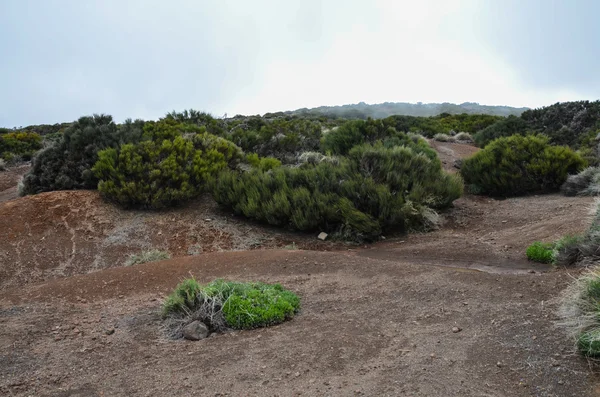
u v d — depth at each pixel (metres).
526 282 5.29
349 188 10.61
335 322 4.81
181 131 15.55
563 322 3.95
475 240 8.72
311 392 3.37
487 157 14.13
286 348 4.20
